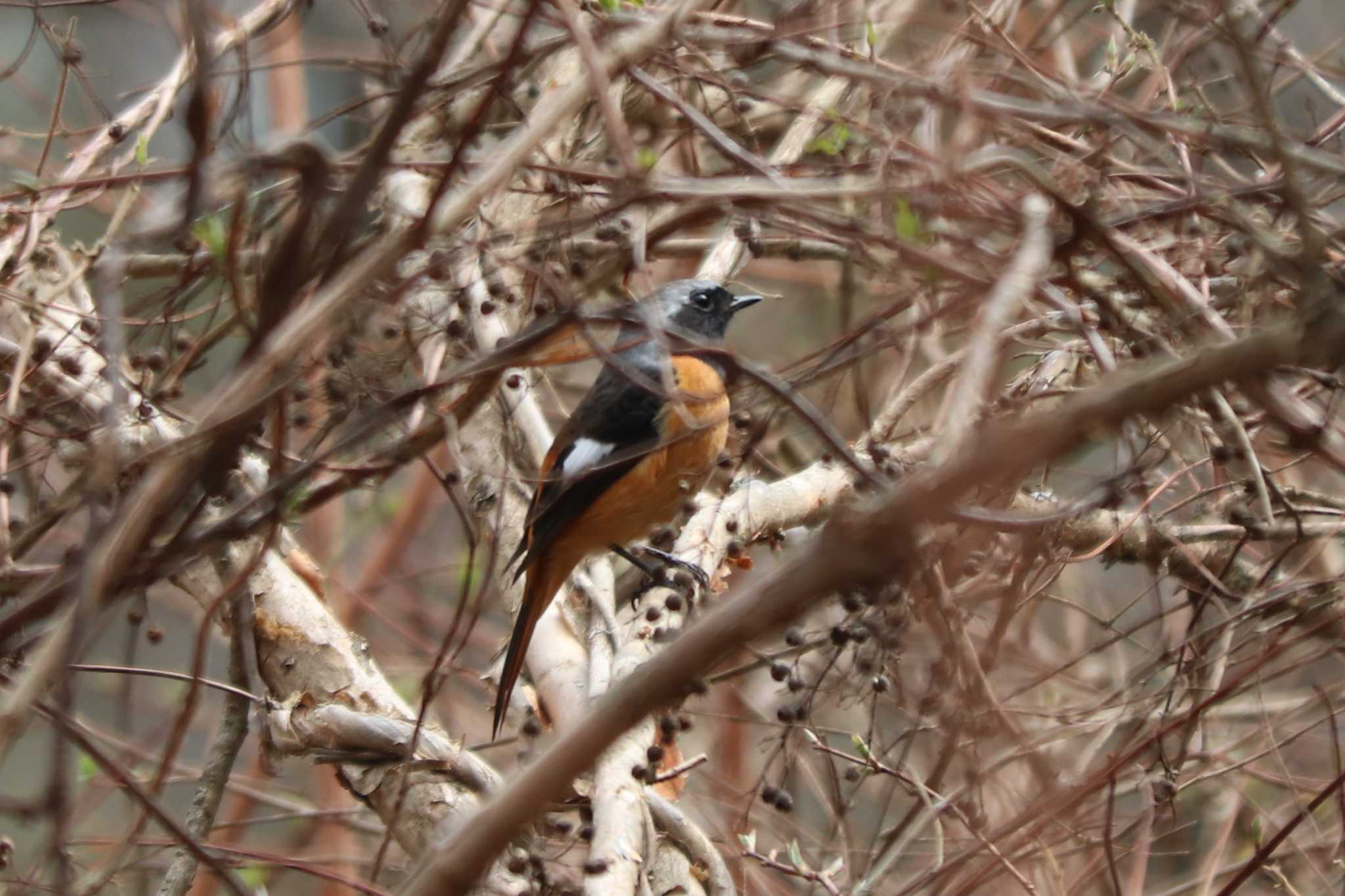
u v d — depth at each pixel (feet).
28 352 26.55
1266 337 15.62
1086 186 26.53
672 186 21.66
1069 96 26.76
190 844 22.16
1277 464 37.58
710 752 49.98
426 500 53.88
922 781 34.12
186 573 30.60
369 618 54.03
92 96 30.96
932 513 14.20
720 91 35.63
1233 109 31.17
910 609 26.96
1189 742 31.30
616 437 31.86
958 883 32.30
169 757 22.84
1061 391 26.84
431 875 16.61
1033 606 38.40
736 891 30.45
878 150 27.27
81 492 24.17
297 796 47.11
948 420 17.39
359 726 29.07
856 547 14.33
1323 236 20.62
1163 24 38.73
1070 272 24.29
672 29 23.71
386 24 28.76
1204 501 36.42
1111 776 27.61
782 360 52.60
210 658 55.01
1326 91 30.91
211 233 21.34
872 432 31.91
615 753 25.96
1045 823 27.66
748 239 29.71
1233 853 39.70
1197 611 30.89
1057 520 19.39
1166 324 24.41
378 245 22.11
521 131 26.30
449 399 29.25
